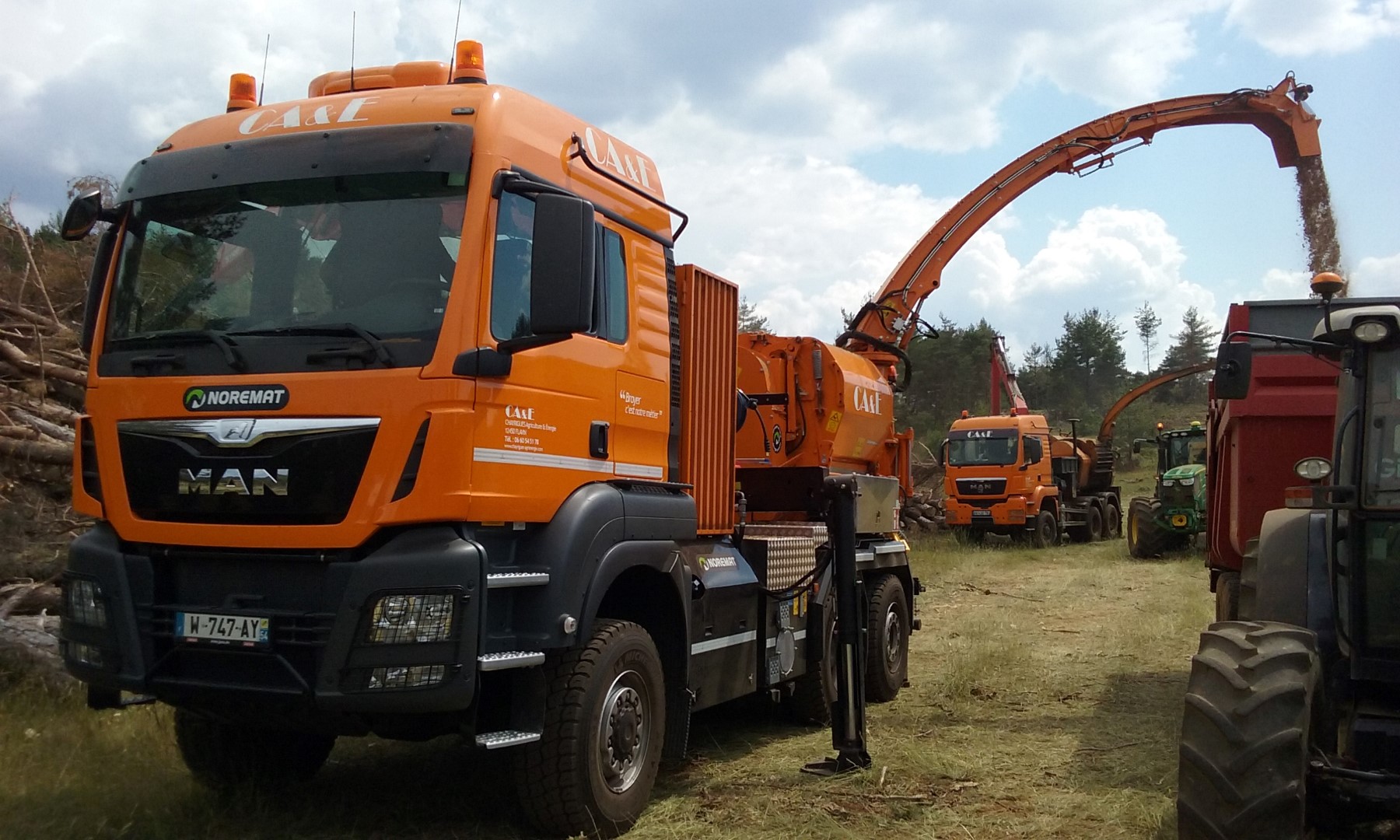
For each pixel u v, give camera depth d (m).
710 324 6.49
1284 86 16.84
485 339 4.45
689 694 5.63
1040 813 5.29
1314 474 4.64
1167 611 12.90
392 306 4.47
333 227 4.66
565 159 5.18
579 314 4.44
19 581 7.25
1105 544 26.38
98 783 5.25
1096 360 79.38
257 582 4.44
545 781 4.69
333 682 4.18
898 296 16.48
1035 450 24.67
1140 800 5.42
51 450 8.30
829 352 9.29
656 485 5.75
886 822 5.16
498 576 4.43
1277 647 4.09
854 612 6.20
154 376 4.65
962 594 15.10
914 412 56.31
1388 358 4.41
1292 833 3.76
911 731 7.08
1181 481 20.89
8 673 6.39
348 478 4.29
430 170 4.58
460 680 4.21
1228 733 3.87
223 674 4.44
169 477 4.53
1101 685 8.57
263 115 5.07
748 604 6.61
